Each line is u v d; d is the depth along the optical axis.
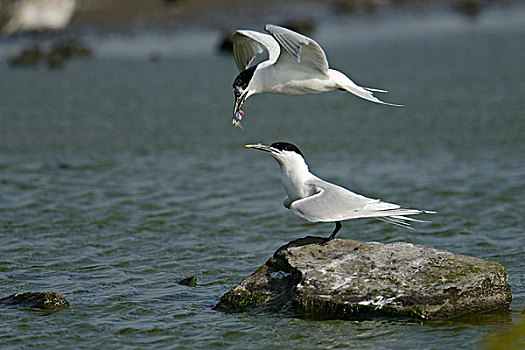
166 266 13.41
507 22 43.78
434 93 28.06
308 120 25.16
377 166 19.56
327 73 10.02
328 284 10.92
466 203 16.42
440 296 10.65
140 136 23.55
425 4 49.59
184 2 47.22
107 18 45.38
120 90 30.94
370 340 10.09
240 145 22.27
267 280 11.45
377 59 35.44
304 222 15.75
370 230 15.08
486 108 25.27
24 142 23.17
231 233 15.18
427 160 19.92
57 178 19.23
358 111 26.16
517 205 16.14
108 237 15.01
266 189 18.11
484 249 13.76
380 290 10.76
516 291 11.63
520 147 20.67
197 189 18.16
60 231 15.38
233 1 48.19
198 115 26.19
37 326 10.85
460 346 9.84
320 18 46.00
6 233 15.26
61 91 31.20
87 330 10.73
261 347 10.05
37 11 44.12
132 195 17.72
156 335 10.53
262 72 10.26
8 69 36.88
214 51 38.78
